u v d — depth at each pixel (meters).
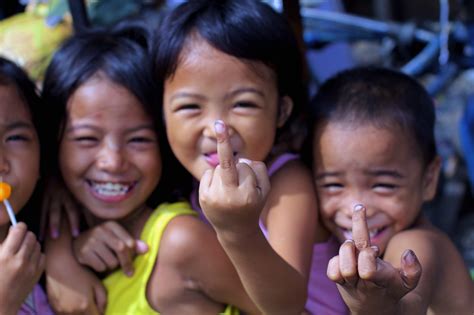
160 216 1.39
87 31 1.56
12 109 1.33
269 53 1.32
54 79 1.43
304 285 1.28
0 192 1.24
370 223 1.37
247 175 1.05
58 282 1.41
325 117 1.39
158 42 1.36
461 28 2.64
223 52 1.28
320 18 2.73
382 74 1.47
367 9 3.53
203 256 1.35
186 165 1.34
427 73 2.81
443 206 2.55
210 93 1.28
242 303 1.38
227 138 1.02
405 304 1.13
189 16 1.33
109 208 1.41
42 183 1.49
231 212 1.05
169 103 1.34
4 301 1.21
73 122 1.38
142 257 1.38
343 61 3.38
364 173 1.35
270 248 1.15
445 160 2.58
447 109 2.76
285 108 1.43
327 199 1.40
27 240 1.23
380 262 0.97
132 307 1.38
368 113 1.36
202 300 1.38
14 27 2.13
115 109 1.36
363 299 1.00
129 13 2.29
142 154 1.39
